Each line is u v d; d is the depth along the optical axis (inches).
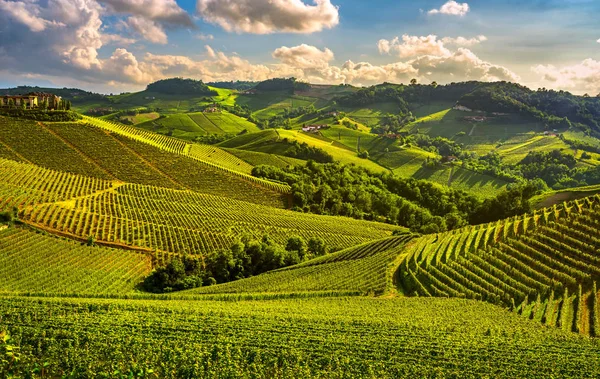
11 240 3011.8
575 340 1769.2
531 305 2233.0
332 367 1467.8
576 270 2385.6
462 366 1497.3
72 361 1336.1
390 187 7268.7
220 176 6023.6
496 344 1701.5
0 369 1056.2
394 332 1830.7
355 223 5403.5
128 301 2321.6
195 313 2054.6
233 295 2623.0
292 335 1755.7
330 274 3041.3
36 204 3754.9
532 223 3129.9
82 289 2684.5
